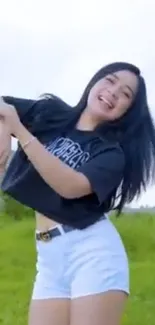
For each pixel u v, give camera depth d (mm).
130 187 3994
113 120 4000
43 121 4094
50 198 3867
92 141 3939
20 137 3604
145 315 8117
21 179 3908
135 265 10195
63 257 3887
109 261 3824
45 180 3652
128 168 3984
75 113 4078
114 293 3812
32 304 4039
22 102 4188
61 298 3941
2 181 3996
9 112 3611
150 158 4012
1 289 9617
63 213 3852
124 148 3984
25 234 12422
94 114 4012
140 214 12352
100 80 4039
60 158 3920
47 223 3910
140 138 4004
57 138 4047
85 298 3824
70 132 4043
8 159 3910
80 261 3850
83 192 3723
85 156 3887
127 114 4000
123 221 12070
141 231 11750
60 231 3875
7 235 12438
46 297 3975
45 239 3922
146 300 8547
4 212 13602
